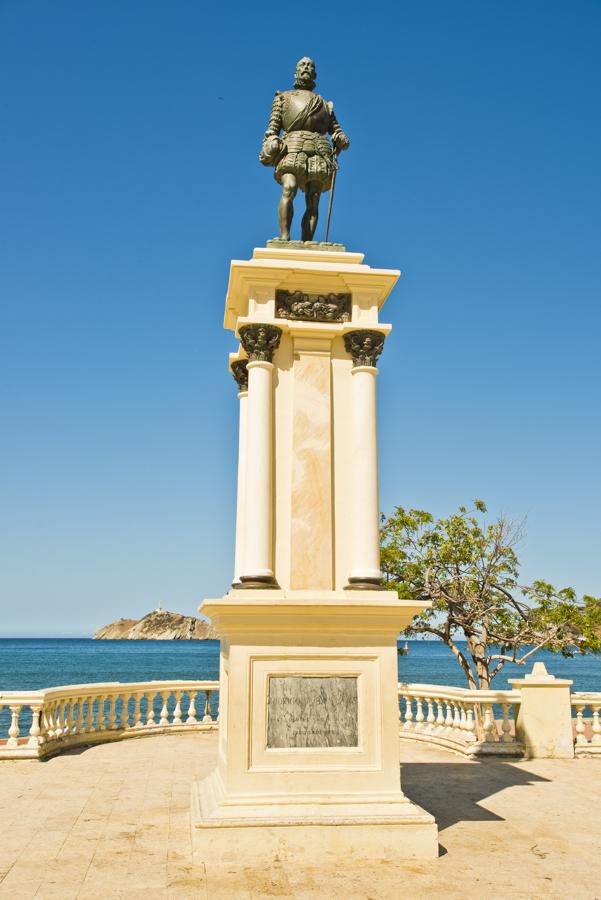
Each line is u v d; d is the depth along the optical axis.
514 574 20.14
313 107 9.46
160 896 5.81
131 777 10.24
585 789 9.86
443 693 13.66
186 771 10.66
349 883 6.15
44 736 11.91
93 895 5.82
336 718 7.33
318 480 8.12
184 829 7.64
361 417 8.23
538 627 19.62
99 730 13.35
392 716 7.39
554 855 6.93
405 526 19.91
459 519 20.00
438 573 19.61
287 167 9.24
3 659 113.94
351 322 8.52
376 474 8.14
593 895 5.93
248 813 6.86
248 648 7.34
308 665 7.39
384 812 6.97
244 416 9.80
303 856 6.70
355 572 7.83
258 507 7.86
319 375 8.41
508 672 66.12
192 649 171.62
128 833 7.49
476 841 7.39
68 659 113.75
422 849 6.85
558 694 12.54
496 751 12.30
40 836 7.38
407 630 19.45
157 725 14.27
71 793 9.26
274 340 8.31
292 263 8.43
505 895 5.91
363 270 8.50
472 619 19.59
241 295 8.98
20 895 5.81
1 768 10.90
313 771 7.15
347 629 7.45
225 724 8.02
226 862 6.62
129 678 67.38
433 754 12.80
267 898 5.79
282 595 7.64
